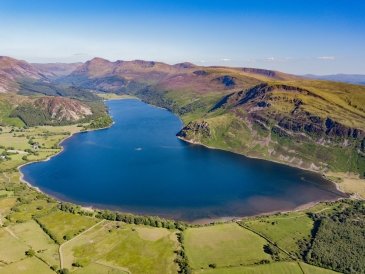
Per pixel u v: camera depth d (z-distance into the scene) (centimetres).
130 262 16850
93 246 18050
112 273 16025
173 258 17262
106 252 17588
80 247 17925
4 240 18388
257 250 18312
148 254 17525
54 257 16975
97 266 16475
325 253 17988
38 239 18625
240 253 17962
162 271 16262
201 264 16900
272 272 16550
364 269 16850
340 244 18950
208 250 18138
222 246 18562
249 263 17100
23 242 18238
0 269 15875
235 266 16825
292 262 17375
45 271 15875
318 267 17100
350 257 17762
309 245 18900
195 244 18675
